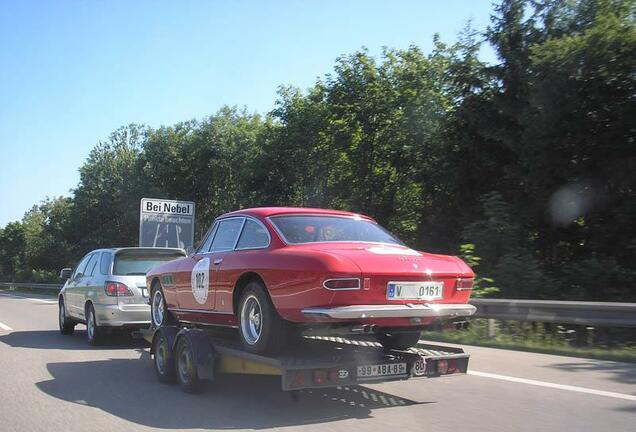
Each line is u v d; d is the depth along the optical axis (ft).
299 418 18.57
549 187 56.54
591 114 52.90
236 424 18.02
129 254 36.17
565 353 29.25
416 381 23.54
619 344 30.60
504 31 66.23
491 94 66.59
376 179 92.84
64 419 19.08
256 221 21.29
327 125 96.12
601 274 44.88
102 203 168.04
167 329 24.35
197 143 133.39
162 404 20.75
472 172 67.97
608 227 52.49
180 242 76.89
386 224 92.43
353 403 20.31
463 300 19.93
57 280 163.84
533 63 56.39
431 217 75.66
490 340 33.55
